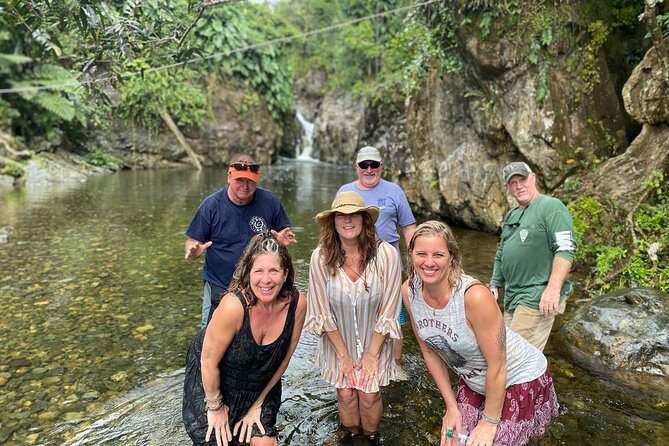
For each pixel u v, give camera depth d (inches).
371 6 779.4
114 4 164.2
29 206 388.8
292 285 90.7
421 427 108.0
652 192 201.5
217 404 91.0
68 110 579.2
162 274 219.1
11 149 544.1
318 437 104.9
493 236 285.6
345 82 844.0
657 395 117.7
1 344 147.8
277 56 840.9
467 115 299.3
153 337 154.4
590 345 138.6
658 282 171.9
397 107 587.8
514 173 122.0
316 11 963.3
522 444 96.3
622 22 242.1
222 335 84.8
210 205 125.6
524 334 122.0
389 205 134.6
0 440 102.3
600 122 244.1
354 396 103.7
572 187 236.2
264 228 129.3
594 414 109.5
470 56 268.5
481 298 84.8
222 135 765.3
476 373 94.6
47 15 145.9
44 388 123.3
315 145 898.7
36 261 237.1
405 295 97.3
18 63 557.9
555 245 116.7
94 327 161.5
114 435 104.7
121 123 683.4
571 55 242.8
